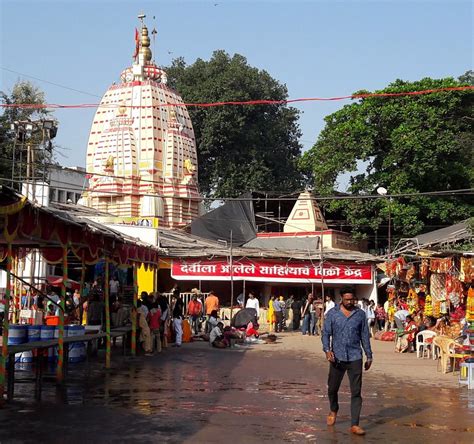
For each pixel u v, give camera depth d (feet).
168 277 116.67
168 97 144.97
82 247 45.60
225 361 57.06
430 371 51.62
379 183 122.21
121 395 36.35
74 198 143.64
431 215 121.29
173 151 140.46
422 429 28.76
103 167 137.39
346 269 109.19
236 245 122.52
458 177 121.80
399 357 64.03
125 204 136.87
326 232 125.59
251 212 129.80
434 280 75.46
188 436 26.55
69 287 78.89
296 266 108.68
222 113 166.81
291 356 63.36
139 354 61.00
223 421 29.63
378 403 35.63
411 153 119.14
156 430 27.53
